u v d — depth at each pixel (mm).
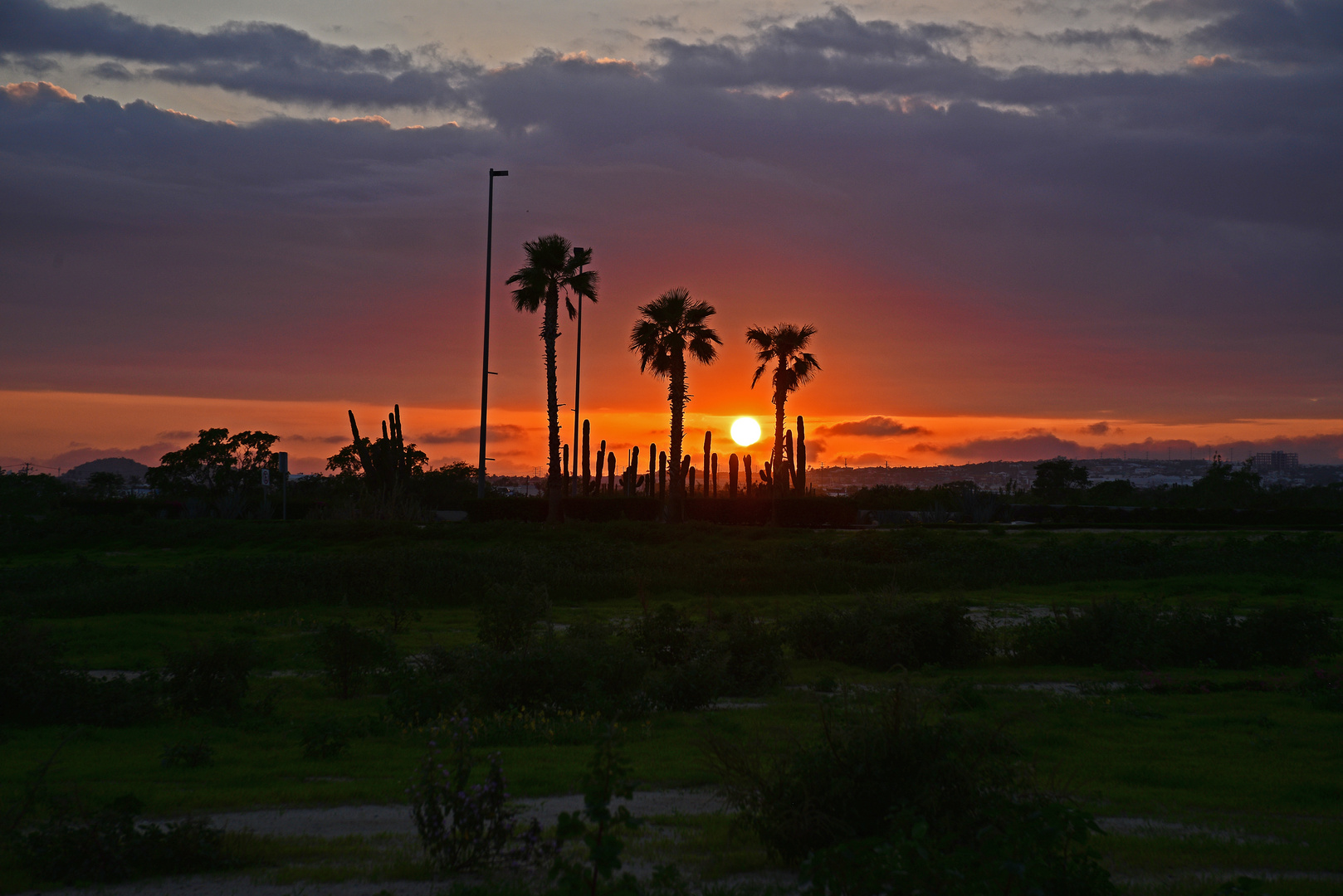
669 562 31984
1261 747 10711
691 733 11555
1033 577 32438
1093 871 4902
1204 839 7113
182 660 13273
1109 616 18250
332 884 6031
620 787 5043
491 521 43125
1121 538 42969
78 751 10719
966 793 6082
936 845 5215
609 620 22781
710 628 16297
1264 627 17703
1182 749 10617
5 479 91625
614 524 40938
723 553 33750
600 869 4777
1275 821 7766
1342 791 8672
